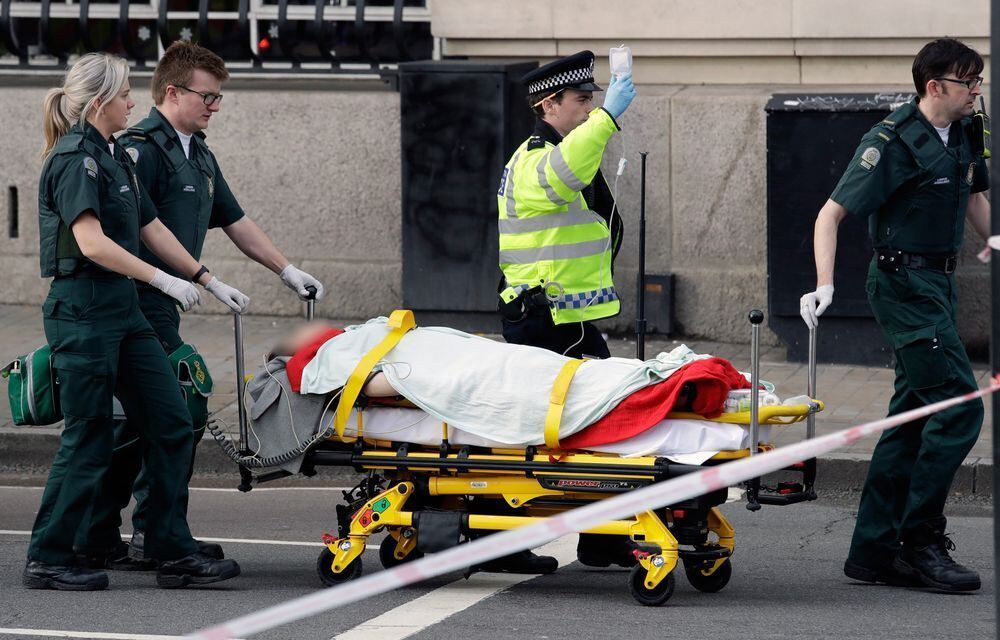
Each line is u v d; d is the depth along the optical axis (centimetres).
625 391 2198
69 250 2270
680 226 4216
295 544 2725
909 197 2295
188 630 2142
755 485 2219
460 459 2256
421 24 4562
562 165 2344
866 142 2294
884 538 2386
